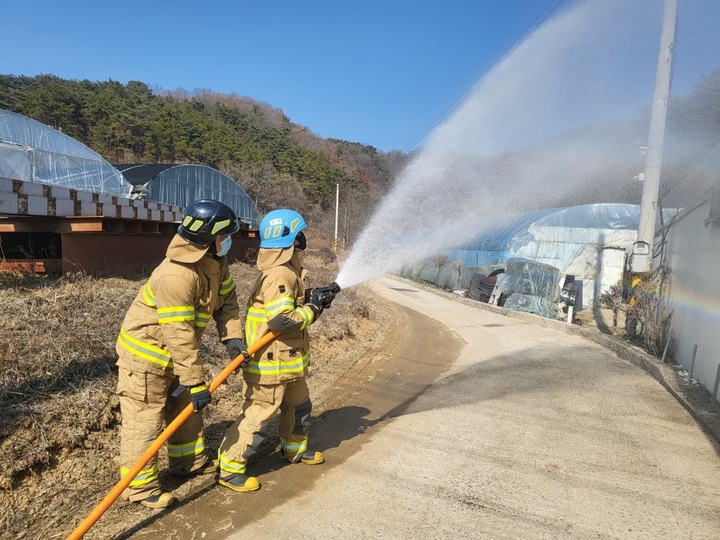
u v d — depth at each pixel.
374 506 3.30
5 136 14.98
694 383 6.45
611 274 19.52
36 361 4.00
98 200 7.25
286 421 3.87
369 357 7.95
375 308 13.42
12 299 5.00
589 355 8.72
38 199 6.02
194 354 3.00
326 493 3.45
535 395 6.02
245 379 3.49
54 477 3.32
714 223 6.38
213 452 4.01
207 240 3.01
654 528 3.15
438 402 5.66
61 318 4.84
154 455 2.98
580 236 20.02
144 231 8.16
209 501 3.32
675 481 3.82
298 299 3.54
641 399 5.98
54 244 7.10
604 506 3.40
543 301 16.12
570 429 4.88
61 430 3.55
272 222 3.48
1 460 3.12
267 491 3.46
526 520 3.19
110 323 5.07
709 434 4.84
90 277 6.49
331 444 4.34
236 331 3.45
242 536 2.93
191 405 3.04
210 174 25.77
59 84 52.41
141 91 68.38
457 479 3.73
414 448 4.29
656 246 10.73
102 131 46.00
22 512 2.98
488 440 4.53
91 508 3.14
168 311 2.94
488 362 7.89
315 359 7.12
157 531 2.95
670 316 8.18
